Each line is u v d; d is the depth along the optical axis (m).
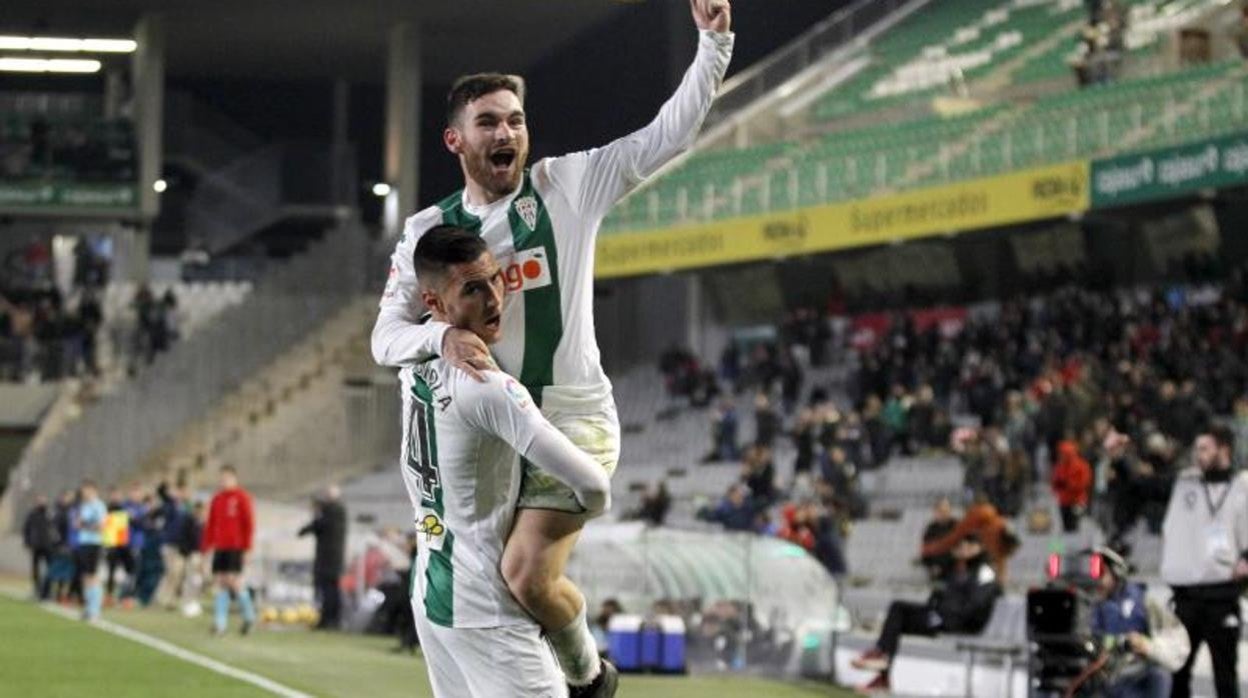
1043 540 49.19
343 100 112.44
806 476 57.59
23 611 55.41
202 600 64.75
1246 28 61.50
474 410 13.44
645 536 40.72
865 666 35.00
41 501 63.09
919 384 62.19
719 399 72.75
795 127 80.81
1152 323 56.44
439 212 14.24
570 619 14.13
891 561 54.50
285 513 74.62
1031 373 57.81
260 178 109.25
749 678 37.84
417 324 14.02
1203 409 46.62
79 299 98.19
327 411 84.44
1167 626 28.81
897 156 69.12
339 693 32.25
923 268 71.75
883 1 84.56
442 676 14.38
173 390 86.69
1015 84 73.69
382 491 78.12
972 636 34.41
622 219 77.88
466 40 101.69
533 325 14.01
